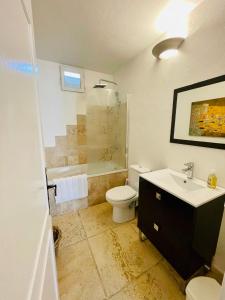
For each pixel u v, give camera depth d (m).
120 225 2.02
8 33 0.41
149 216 1.54
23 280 0.41
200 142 1.43
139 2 1.31
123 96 2.60
